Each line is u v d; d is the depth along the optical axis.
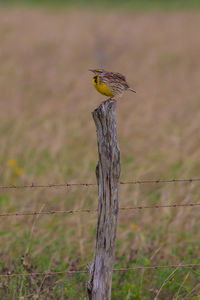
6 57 28.88
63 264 8.44
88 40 34.75
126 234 9.77
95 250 6.82
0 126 16.53
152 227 10.01
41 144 14.81
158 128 16.67
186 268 8.58
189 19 46.12
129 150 14.74
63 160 13.48
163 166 13.09
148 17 48.03
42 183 11.62
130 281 8.45
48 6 57.50
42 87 22.42
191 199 10.77
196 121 17.11
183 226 10.02
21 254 8.46
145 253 9.06
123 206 10.52
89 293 6.88
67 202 10.65
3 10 48.53
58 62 28.16
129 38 36.22
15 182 11.98
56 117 17.84
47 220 10.03
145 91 21.75
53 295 7.67
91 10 54.44
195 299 7.77
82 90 21.31
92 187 10.55
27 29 37.75
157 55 30.14
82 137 15.84
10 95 21.19
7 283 7.64
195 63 28.64
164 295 8.22
